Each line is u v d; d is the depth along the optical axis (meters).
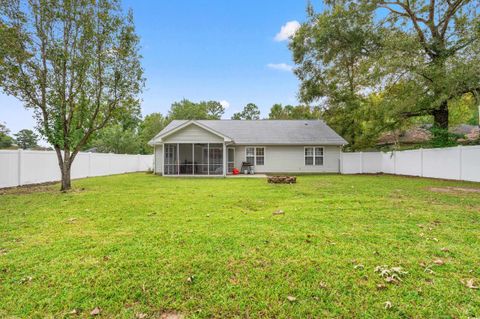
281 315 2.21
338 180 13.29
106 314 2.24
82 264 3.14
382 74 14.05
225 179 14.38
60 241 3.94
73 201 7.27
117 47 10.04
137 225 4.79
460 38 12.70
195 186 10.91
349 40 16.72
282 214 5.57
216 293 2.52
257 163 19.88
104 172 18.59
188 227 4.62
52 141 9.40
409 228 4.50
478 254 3.38
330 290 2.56
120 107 10.67
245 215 5.50
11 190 9.75
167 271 2.95
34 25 8.99
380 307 2.29
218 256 3.33
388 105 14.88
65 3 9.02
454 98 12.80
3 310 2.28
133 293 2.54
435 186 10.23
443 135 14.24
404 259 3.24
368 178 14.41
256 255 3.35
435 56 13.86
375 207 6.20
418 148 15.89
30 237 4.14
